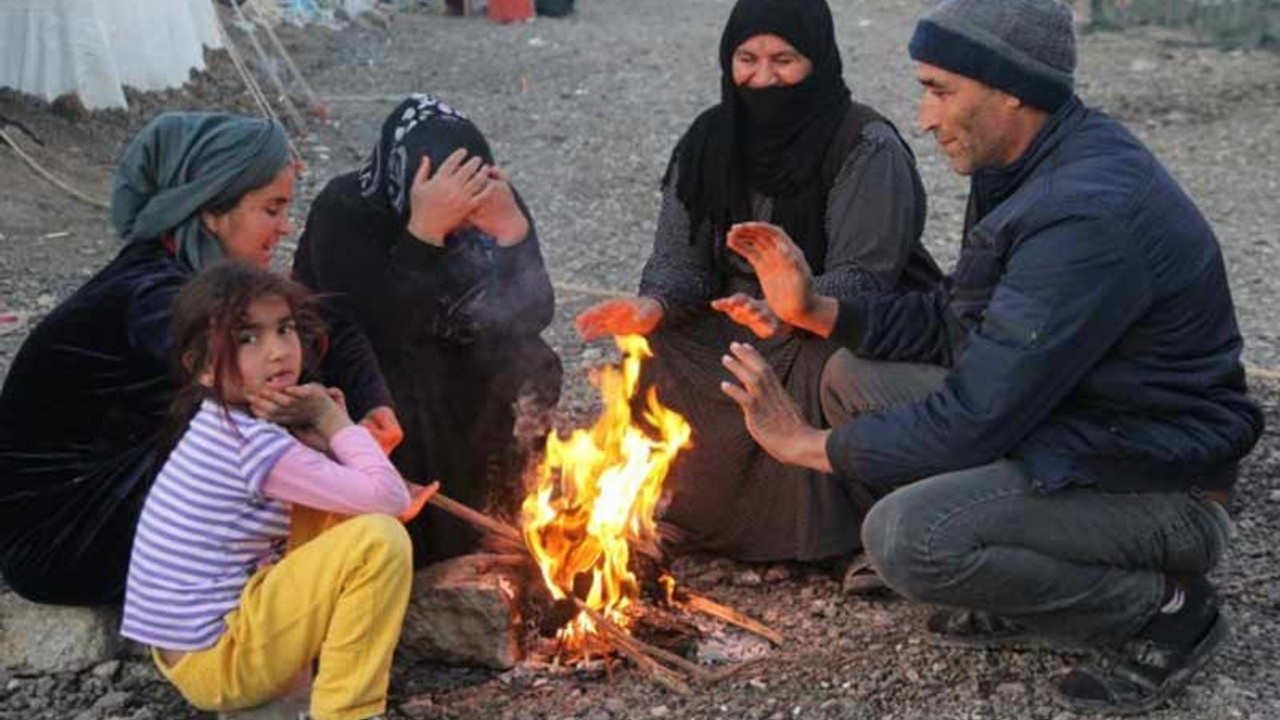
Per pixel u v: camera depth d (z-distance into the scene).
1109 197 3.35
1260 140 10.50
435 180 3.86
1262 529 4.61
